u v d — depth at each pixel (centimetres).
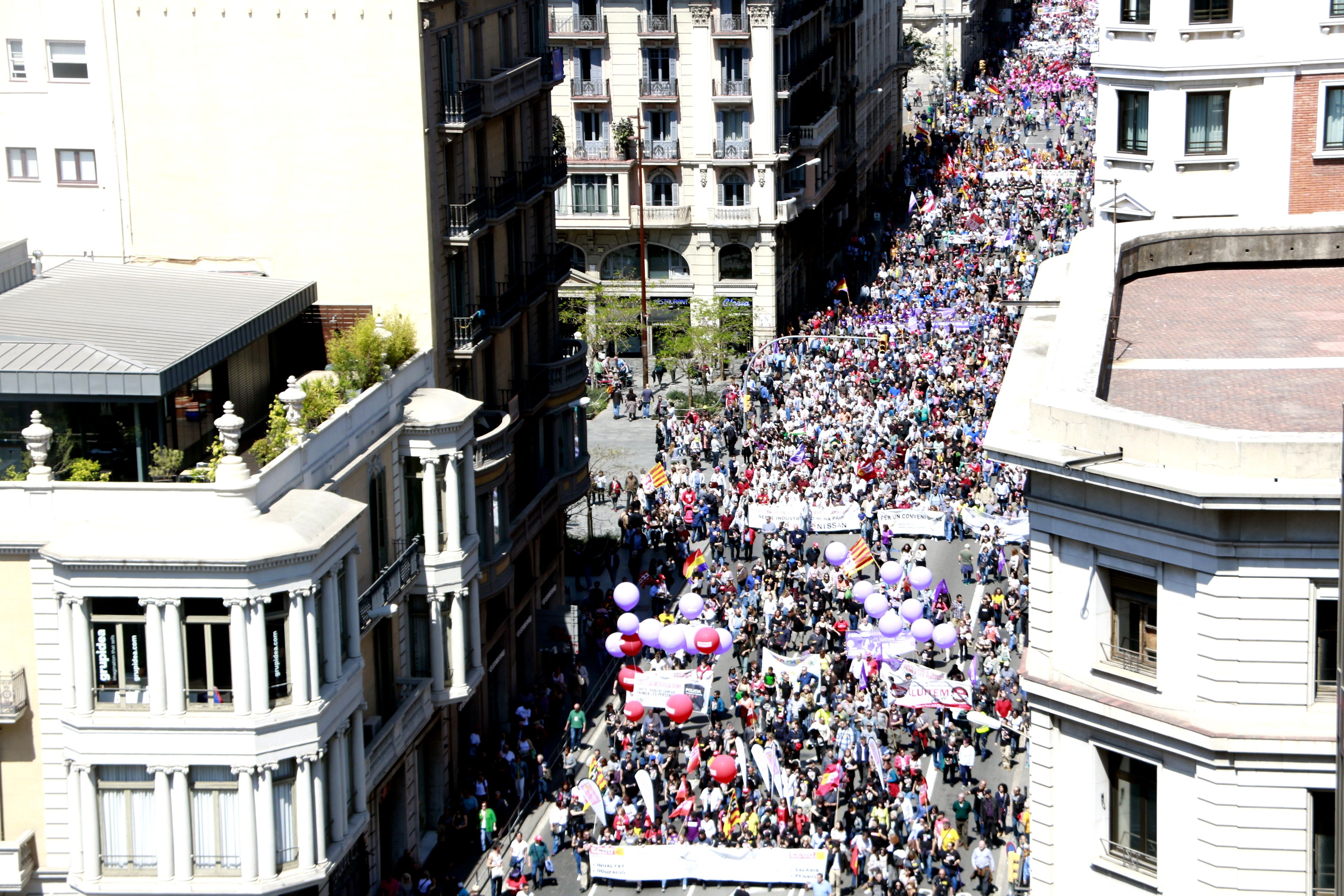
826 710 11225
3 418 8550
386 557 9775
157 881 7938
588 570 14088
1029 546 5097
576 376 13325
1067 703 4956
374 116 10575
